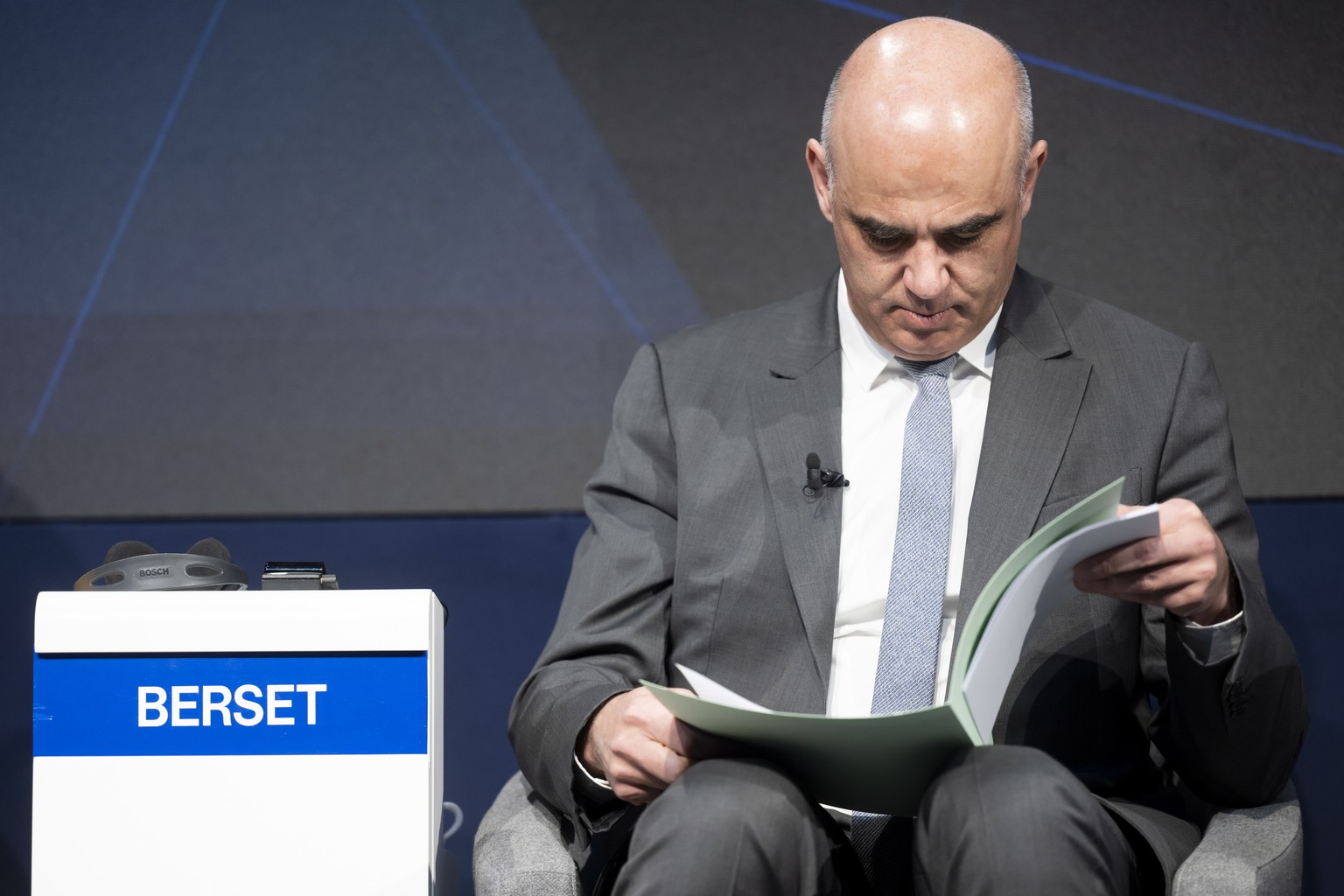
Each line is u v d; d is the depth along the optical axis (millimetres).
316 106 5688
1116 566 2695
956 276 2986
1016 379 3244
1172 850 2818
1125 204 5305
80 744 2934
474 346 5664
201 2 5715
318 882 2920
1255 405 5258
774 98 5555
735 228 5574
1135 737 3170
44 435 5730
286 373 5699
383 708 2945
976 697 2471
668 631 3387
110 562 3291
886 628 3051
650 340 5617
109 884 2914
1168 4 5285
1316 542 5109
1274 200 5254
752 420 3367
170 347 5723
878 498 3232
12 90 5730
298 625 2943
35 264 5730
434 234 5668
